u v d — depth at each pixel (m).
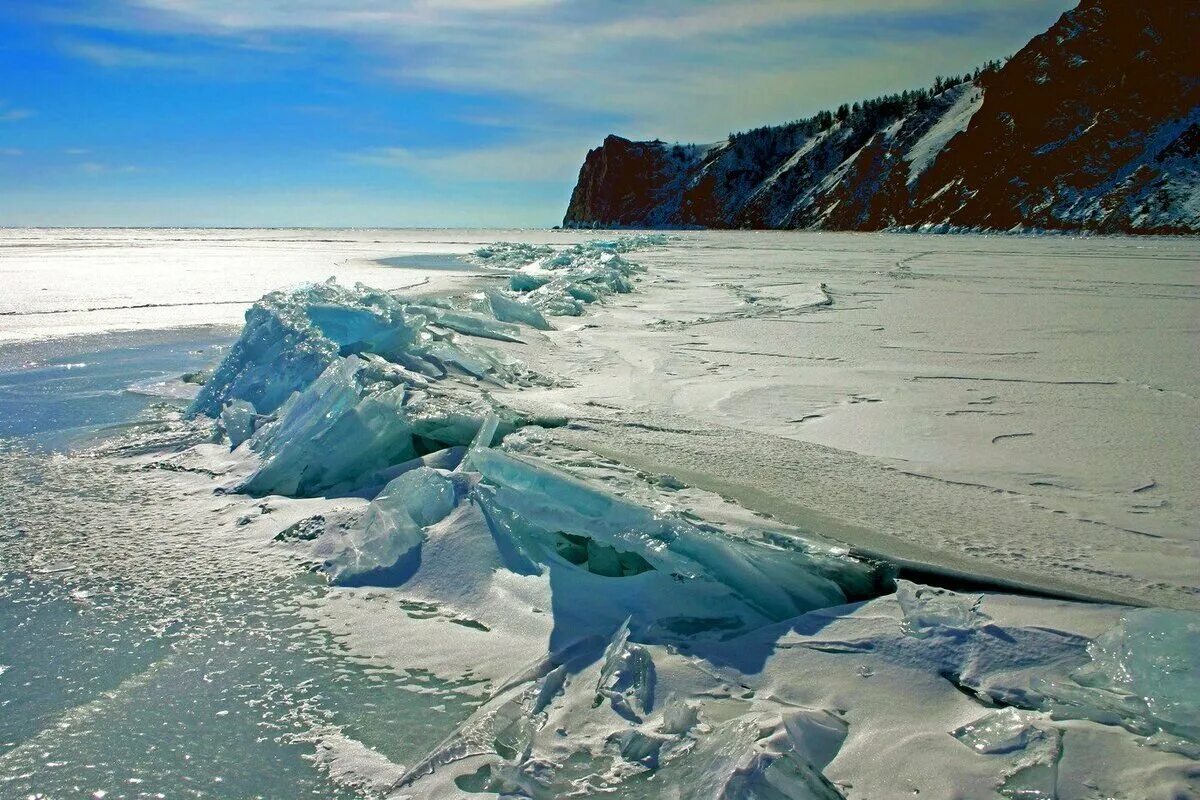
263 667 2.60
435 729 2.29
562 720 2.25
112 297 13.80
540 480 3.38
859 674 2.34
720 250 32.28
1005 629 2.42
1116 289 14.96
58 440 5.06
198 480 4.34
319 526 3.58
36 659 2.63
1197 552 3.22
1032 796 1.81
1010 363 7.61
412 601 3.04
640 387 6.52
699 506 3.51
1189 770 1.85
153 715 2.35
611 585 2.93
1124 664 2.20
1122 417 5.57
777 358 7.89
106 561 3.35
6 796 2.01
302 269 21.47
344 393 4.39
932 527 3.46
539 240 49.34
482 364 6.54
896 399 6.12
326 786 2.06
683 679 2.38
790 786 1.84
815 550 2.95
